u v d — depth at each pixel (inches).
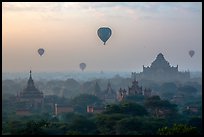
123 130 1680.6
